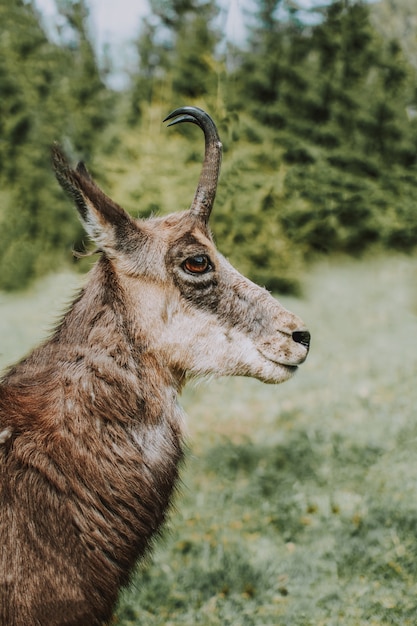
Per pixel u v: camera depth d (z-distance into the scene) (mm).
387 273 17203
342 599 4738
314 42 20141
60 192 17406
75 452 3004
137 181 15602
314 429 7883
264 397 9461
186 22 21766
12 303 14766
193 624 4598
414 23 27125
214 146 3611
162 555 5383
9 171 18359
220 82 16547
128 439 3160
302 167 18438
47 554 2828
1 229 17125
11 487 2850
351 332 13164
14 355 10086
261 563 5219
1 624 2729
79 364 3174
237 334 3537
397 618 4484
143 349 3352
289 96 19688
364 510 5867
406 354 11297
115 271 3369
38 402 3064
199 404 9281
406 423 7883
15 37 19625
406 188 19312
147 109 18250
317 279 16984
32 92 19359
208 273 3496
